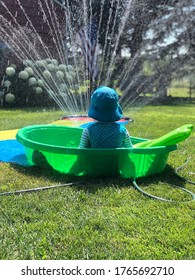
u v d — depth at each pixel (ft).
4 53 30.37
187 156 12.39
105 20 37.78
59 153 9.29
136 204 7.92
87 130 9.55
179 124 20.45
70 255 5.90
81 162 9.34
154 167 9.88
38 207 7.55
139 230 6.73
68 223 6.89
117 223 6.97
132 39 40.70
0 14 33.06
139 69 41.11
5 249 5.96
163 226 6.93
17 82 28.78
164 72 41.93
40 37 35.37
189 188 9.15
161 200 8.16
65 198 8.05
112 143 9.43
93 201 7.97
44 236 6.38
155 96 40.29
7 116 22.59
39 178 9.37
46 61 30.09
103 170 9.45
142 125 19.63
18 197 8.05
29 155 10.33
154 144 9.95
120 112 9.82
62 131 12.60
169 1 39.58
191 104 35.70
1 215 7.12
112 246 6.19
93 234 6.52
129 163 9.46
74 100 30.94
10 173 9.73
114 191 8.54
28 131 11.41
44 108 28.09
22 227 6.66
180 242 6.33
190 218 7.31
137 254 5.96
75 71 34.96
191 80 42.70
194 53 42.57
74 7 36.99
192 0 40.29
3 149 12.36
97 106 9.43
